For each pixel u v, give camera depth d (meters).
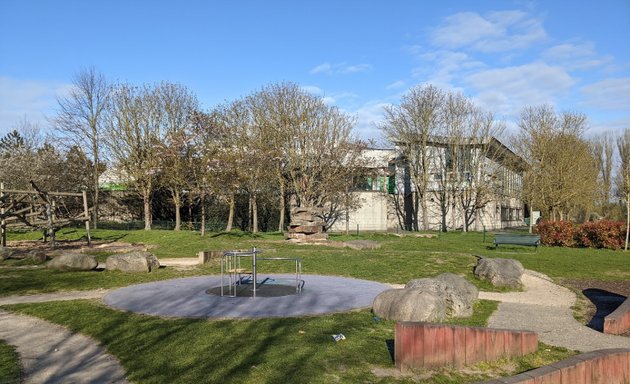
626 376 7.19
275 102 36.19
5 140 54.25
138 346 7.64
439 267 17.14
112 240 29.20
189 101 37.62
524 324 9.99
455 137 42.91
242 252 12.38
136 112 36.25
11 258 20.03
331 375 6.40
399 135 42.97
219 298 11.68
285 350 7.30
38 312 10.36
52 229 25.17
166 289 13.14
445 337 6.87
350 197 42.03
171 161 32.69
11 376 6.51
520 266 15.28
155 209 43.03
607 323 9.30
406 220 51.00
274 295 12.12
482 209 47.28
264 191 37.88
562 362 6.60
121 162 36.56
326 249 22.78
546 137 40.91
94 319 9.51
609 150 63.28
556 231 27.83
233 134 34.53
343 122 38.03
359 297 11.81
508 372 6.85
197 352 7.26
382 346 7.60
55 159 41.00
